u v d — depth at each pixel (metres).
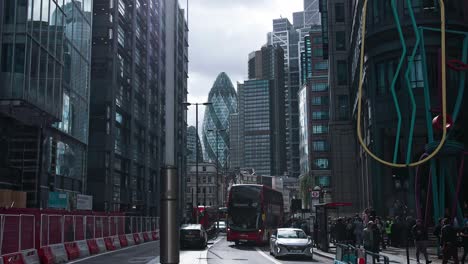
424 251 18.95
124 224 35.59
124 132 64.75
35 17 34.22
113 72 58.81
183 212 87.88
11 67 32.22
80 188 48.31
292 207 47.78
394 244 29.44
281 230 26.72
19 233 17.45
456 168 33.78
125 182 64.31
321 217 29.86
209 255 26.47
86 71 50.84
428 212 30.17
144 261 22.08
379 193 37.12
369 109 39.06
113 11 60.06
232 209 34.88
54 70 37.75
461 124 35.06
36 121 35.97
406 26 35.62
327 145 122.12
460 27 35.38
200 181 144.25
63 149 43.62
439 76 27.58
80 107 48.44
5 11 32.88
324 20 74.75
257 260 23.52
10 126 34.75
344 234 26.94
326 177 120.50
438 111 29.06
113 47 59.25
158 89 84.19
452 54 35.38
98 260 22.69
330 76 68.75
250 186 35.19
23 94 32.12
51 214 21.25
